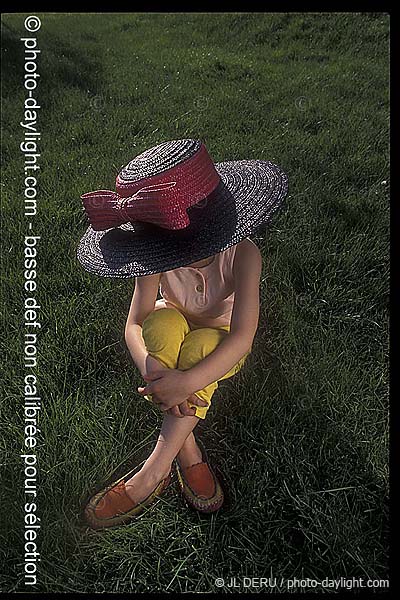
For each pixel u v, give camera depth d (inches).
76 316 96.4
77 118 173.0
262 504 70.8
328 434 77.1
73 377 88.0
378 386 84.0
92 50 232.8
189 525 70.1
